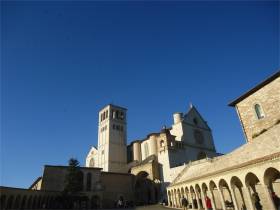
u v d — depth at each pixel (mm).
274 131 27281
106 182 72938
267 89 39656
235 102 45969
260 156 24953
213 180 33250
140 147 96500
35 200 50500
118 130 101750
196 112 93750
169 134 78688
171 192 53531
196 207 42375
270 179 23797
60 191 58656
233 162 30125
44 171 62344
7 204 41219
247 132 42406
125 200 73562
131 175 79188
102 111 108250
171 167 72688
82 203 59781
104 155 95562
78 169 63625
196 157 82375
